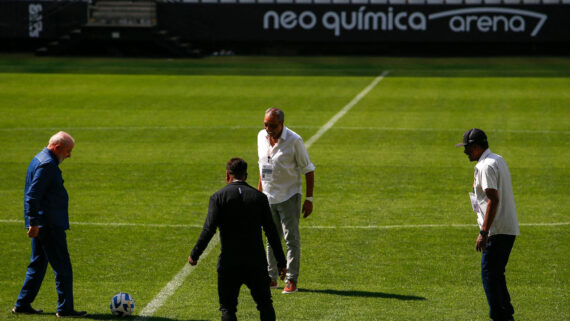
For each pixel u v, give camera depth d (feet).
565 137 208.33
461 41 429.38
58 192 84.84
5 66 370.94
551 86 304.09
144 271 105.09
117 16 437.58
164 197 148.56
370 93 291.17
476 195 82.38
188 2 431.43
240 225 75.77
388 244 118.42
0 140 204.74
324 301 92.94
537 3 424.05
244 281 76.79
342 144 201.26
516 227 81.15
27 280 86.89
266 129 95.30
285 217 97.09
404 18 429.79
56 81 319.27
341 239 121.19
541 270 104.68
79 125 227.40
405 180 162.40
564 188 154.61
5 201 144.87
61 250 85.20
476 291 96.53
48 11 432.66
